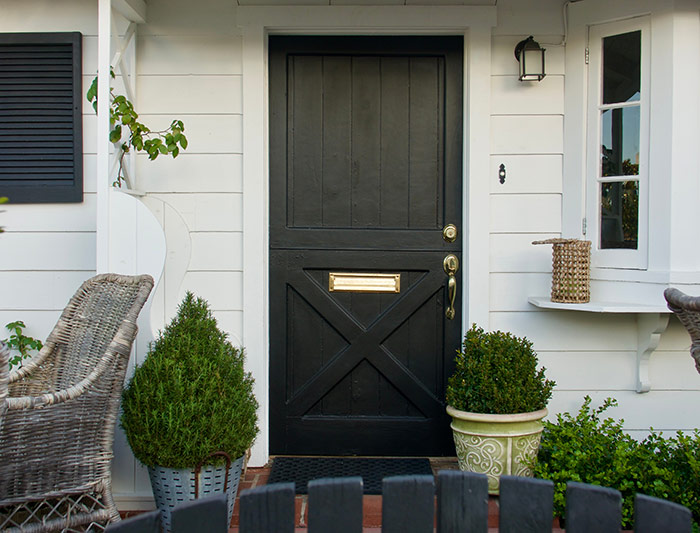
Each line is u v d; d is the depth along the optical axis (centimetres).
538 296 345
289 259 356
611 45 333
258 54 340
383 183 356
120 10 318
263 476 331
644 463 290
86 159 343
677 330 342
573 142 340
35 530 229
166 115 343
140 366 286
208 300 344
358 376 359
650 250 320
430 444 358
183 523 151
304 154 356
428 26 340
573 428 313
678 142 314
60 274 342
